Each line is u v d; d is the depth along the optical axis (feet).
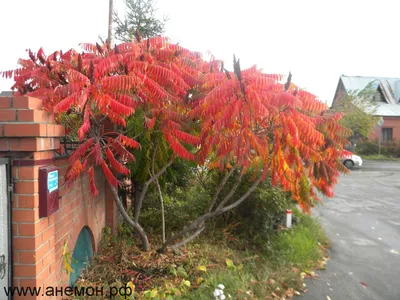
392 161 86.89
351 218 26.61
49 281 8.46
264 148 11.27
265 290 12.89
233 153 11.08
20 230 7.55
